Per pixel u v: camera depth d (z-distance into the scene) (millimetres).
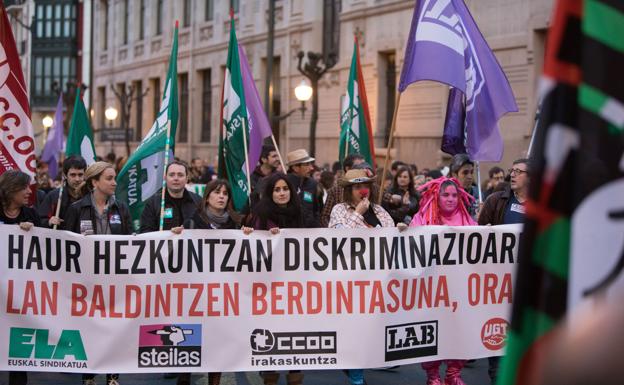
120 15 44031
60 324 5637
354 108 10453
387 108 22734
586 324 1322
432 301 5898
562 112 1703
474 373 7379
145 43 40750
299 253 5762
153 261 5688
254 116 8703
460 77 7051
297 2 27547
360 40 23469
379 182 11203
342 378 7094
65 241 5656
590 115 1693
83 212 6293
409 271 5844
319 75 18062
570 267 1690
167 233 5707
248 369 5711
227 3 33281
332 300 5766
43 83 57438
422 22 7043
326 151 25609
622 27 1693
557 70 1708
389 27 22172
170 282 5695
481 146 7281
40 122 57812
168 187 6789
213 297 5703
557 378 1339
